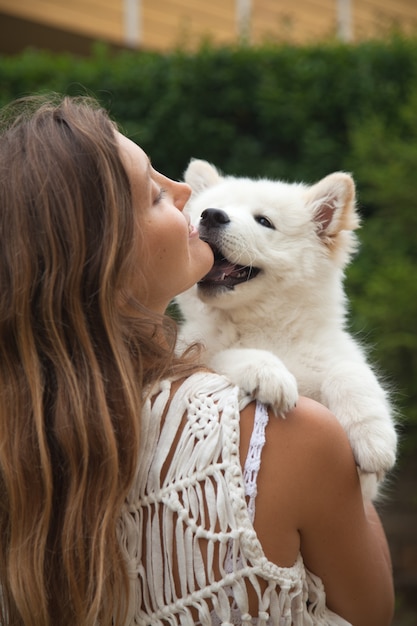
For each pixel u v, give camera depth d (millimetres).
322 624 1503
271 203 2758
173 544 1385
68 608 1388
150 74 5727
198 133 5672
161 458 1413
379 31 6684
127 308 1571
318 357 2373
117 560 1365
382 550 1687
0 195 1483
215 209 2559
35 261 1446
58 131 1514
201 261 1832
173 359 1596
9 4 6855
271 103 5586
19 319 1438
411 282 4547
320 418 1507
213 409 1434
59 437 1381
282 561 1423
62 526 1396
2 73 5805
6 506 1452
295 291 2578
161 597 1379
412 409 4543
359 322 4633
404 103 5473
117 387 1418
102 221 1469
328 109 5582
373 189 5219
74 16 7258
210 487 1376
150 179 1629
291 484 1432
